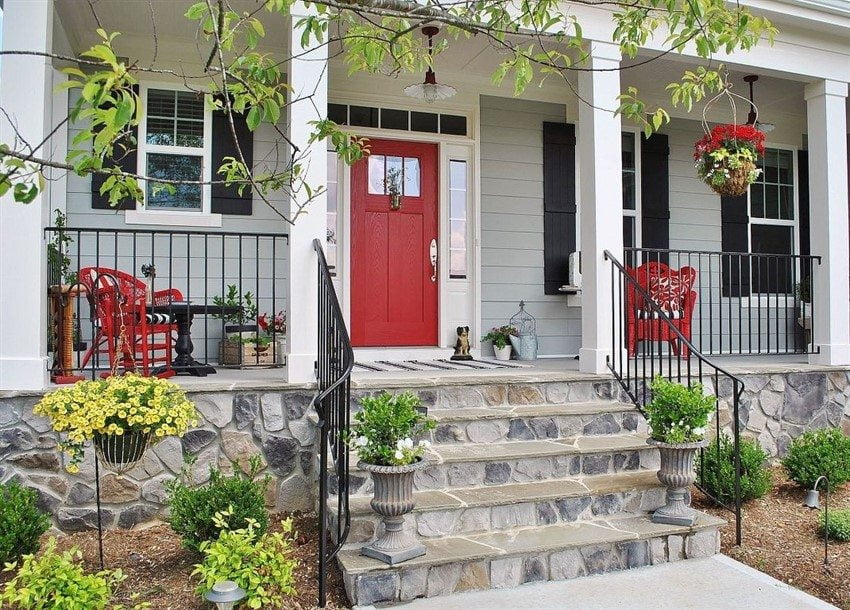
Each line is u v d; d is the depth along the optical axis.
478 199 6.25
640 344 6.64
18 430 3.65
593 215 4.77
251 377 4.39
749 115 5.90
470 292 6.28
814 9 5.02
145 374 4.04
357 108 5.96
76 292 4.16
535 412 4.18
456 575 3.02
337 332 3.37
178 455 3.81
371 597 2.86
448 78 6.13
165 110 5.38
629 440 4.16
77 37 5.07
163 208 5.39
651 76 6.08
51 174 4.22
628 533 3.36
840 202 5.48
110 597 2.79
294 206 4.06
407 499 3.00
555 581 3.16
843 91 5.49
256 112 2.25
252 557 2.77
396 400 3.15
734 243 7.21
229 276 5.52
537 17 3.01
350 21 2.79
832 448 4.43
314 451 3.99
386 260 6.10
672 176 7.00
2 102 3.72
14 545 3.03
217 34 2.12
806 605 2.93
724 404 5.05
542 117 6.49
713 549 3.50
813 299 5.60
